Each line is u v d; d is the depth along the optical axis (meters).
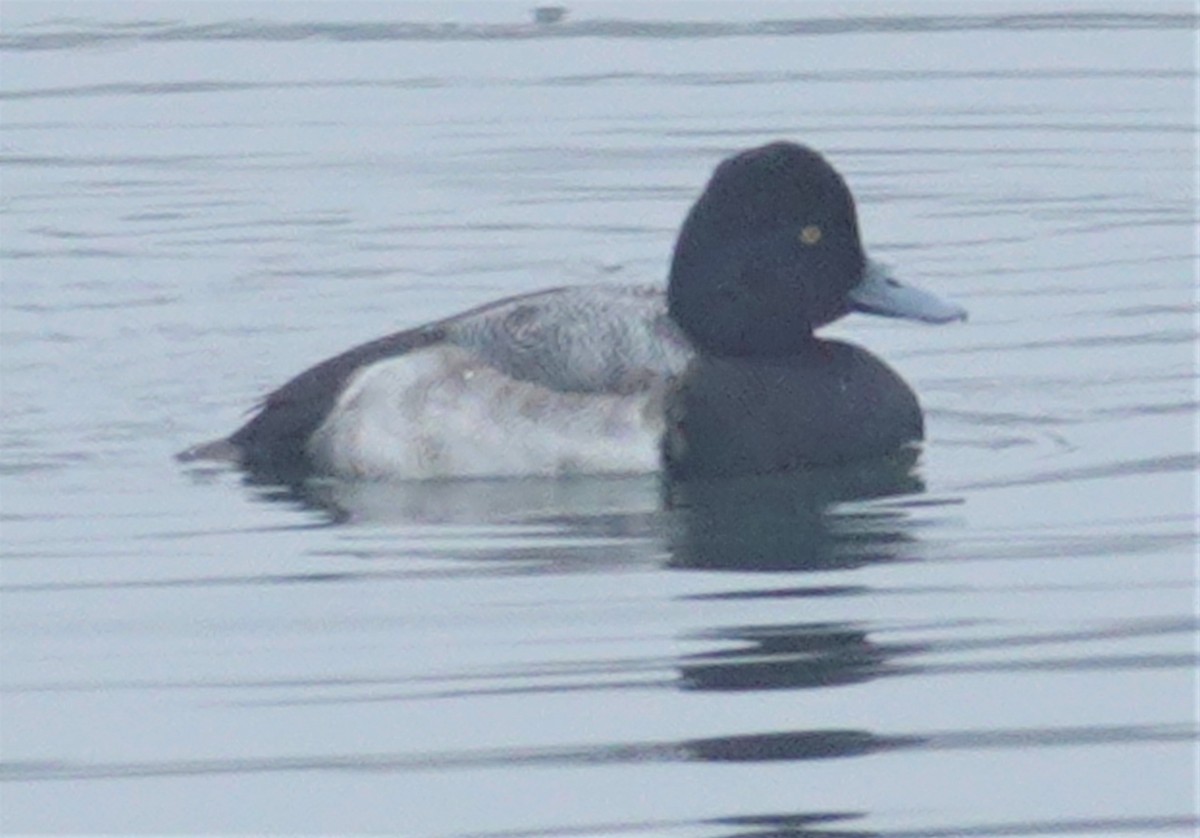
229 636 12.47
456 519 13.90
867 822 10.68
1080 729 11.40
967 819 10.69
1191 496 14.00
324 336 16.83
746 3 23.33
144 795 11.00
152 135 20.67
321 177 19.75
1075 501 13.98
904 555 13.28
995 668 11.97
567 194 19.31
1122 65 21.66
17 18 23.44
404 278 17.83
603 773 11.08
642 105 21.05
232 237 18.58
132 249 18.33
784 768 11.11
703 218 14.76
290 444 14.70
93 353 16.48
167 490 14.35
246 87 21.66
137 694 11.88
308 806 10.88
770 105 20.97
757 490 14.25
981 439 14.97
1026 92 21.19
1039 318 17.03
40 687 11.99
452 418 14.54
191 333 16.86
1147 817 10.70
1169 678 11.81
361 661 12.16
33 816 10.85
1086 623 12.42
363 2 23.67
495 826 10.70
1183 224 18.70
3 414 15.45
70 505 14.13
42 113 21.17
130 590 13.04
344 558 13.38
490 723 11.55
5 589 13.08
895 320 17.09
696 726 11.46
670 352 14.66
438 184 19.55
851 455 14.59
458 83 21.66
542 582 13.01
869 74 21.59
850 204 14.88
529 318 14.77
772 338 14.74
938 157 19.98
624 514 13.93
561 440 14.47
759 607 12.66
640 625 12.47
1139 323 16.88
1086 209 19.03
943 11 22.98
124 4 23.81
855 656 12.10
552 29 22.86
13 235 18.61
